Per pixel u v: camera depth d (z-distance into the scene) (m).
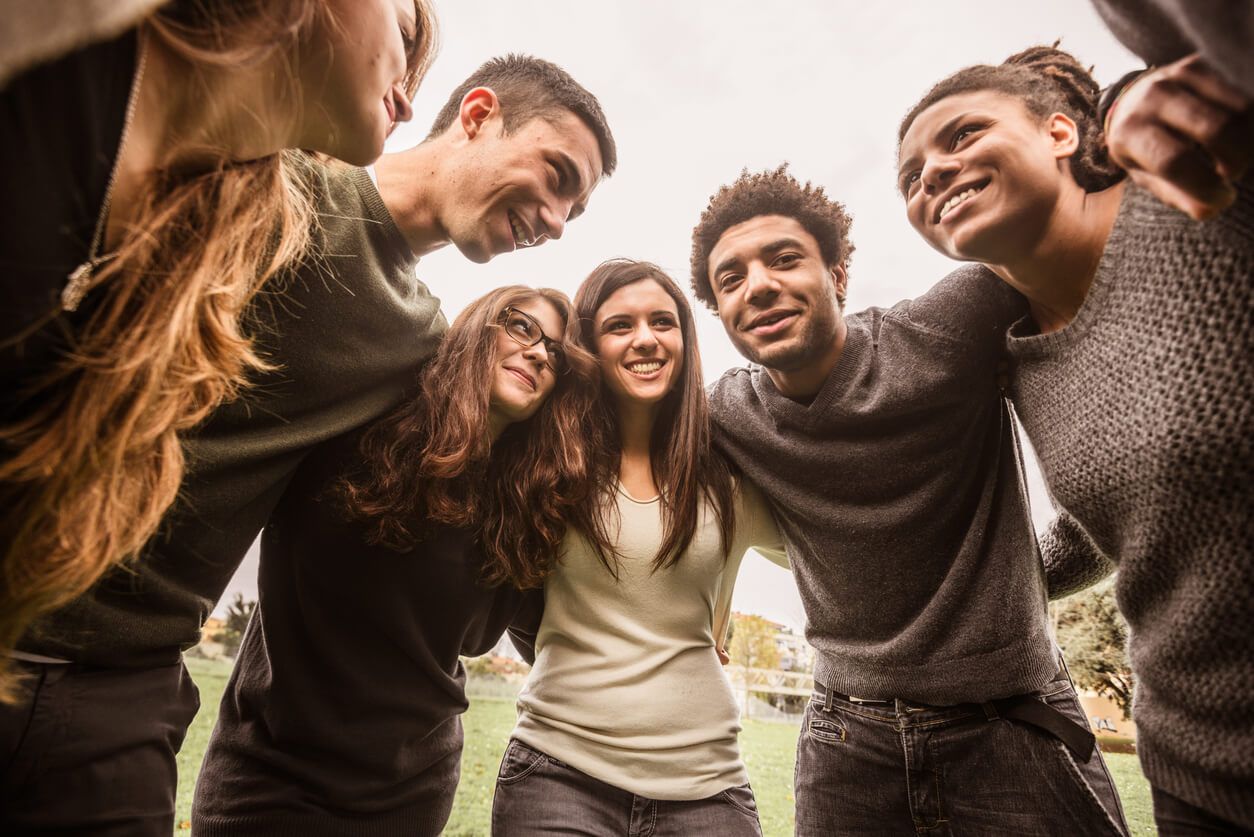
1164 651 1.14
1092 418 1.22
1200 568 1.08
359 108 0.80
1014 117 1.30
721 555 1.80
